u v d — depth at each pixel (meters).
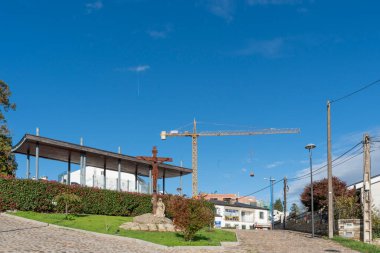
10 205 32.59
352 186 46.06
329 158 36.78
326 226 39.75
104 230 27.06
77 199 34.00
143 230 29.11
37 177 36.56
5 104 54.75
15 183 33.19
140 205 42.16
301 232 46.12
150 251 21.45
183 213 25.58
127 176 64.94
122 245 22.61
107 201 39.25
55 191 35.38
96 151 41.72
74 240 22.73
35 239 21.75
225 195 114.50
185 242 24.86
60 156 43.59
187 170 52.94
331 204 35.66
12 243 19.84
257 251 23.75
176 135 128.25
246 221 93.50
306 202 50.31
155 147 32.66
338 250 25.45
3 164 52.84
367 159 32.38
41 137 37.00
